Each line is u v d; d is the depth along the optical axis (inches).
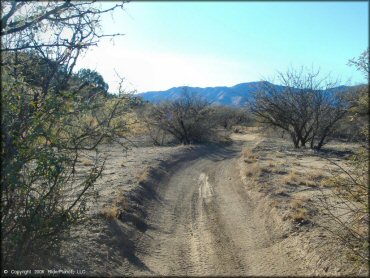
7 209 203.2
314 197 472.7
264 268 297.7
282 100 1272.1
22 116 206.2
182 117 1536.7
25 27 199.9
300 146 1309.1
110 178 603.2
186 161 1026.1
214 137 1775.3
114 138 253.3
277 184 589.3
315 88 1251.2
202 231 409.1
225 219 455.2
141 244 353.7
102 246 305.9
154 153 1039.6
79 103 221.9
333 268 263.9
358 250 257.9
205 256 329.4
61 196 237.5
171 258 325.1
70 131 229.1
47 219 223.5
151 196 563.8
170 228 422.6
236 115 2591.0
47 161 207.0
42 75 228.4
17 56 218.8
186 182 736.3
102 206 411.5
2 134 194.1
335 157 963.3
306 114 1245.1
